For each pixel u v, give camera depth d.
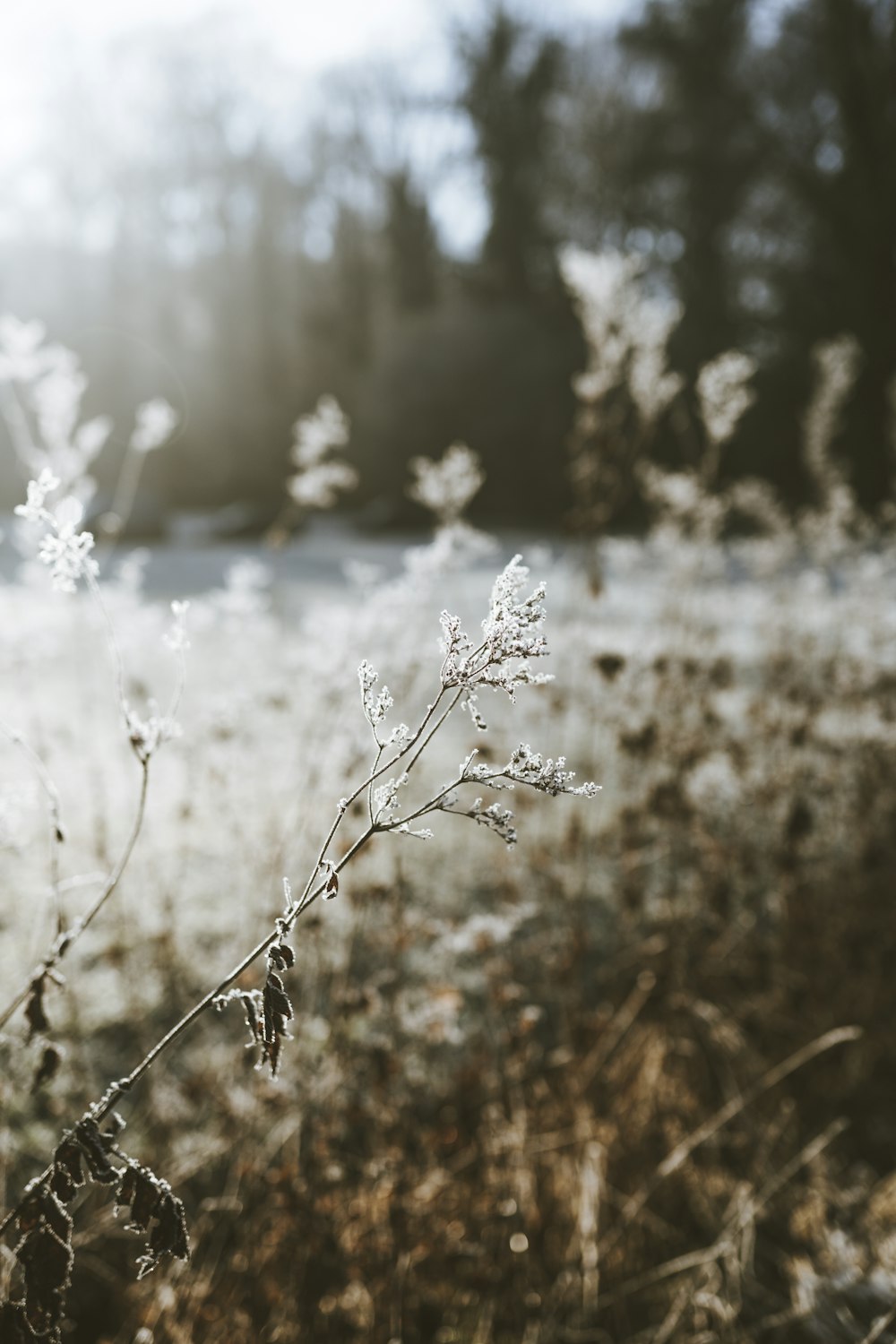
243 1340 1.77
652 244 24.80
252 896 2.43
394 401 25.66
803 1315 1.92
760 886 3.13
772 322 23.34
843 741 3.08
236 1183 1.96
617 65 25.42
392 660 2.02
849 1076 2.82
